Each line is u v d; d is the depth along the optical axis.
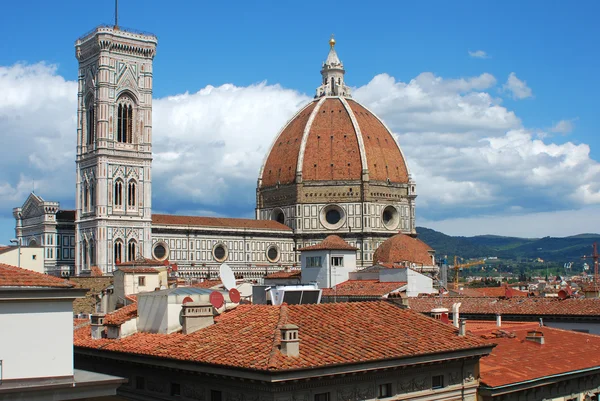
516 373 57.81
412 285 137.25
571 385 62.53
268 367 42.31
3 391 37.97
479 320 92.69
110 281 145.12
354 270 159.25
